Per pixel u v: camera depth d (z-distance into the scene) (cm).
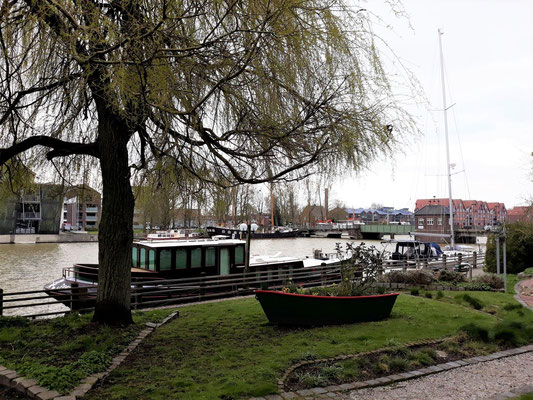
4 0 539
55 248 4544
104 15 529
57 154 812
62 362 596
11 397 499
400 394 529
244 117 663
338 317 867
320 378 557
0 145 794
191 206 851
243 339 758
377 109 620
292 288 949
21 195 938
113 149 786
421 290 1417
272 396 504
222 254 1548
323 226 7850
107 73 554
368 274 1009
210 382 538
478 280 1573
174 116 662
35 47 622
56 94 708
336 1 595
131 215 822
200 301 1262
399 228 6856
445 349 728
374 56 606
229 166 689
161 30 525
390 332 804
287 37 562
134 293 1127
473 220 8719
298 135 642
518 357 698
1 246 4769
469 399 512
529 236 2055
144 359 633
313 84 625
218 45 589
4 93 657
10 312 1466
